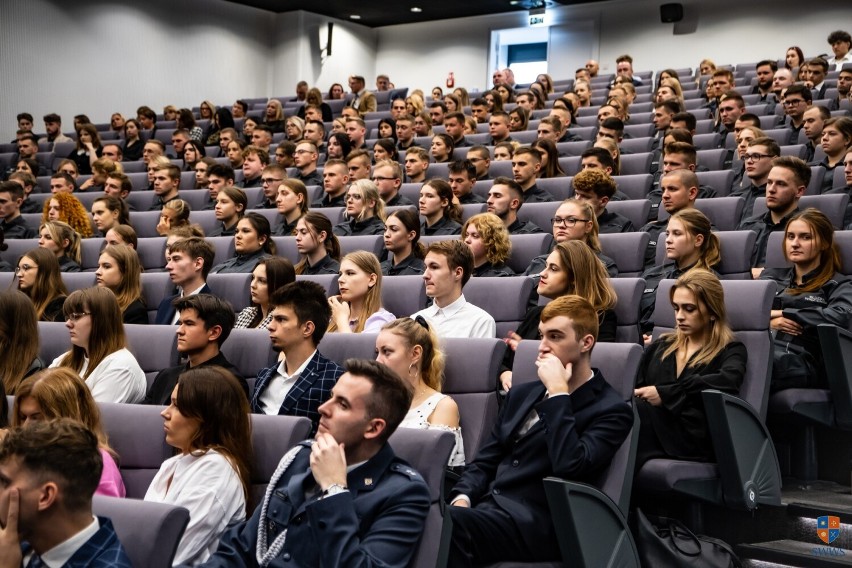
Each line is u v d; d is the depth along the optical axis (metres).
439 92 12.19
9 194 6.48
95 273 4.51
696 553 2.53
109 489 2.29
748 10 13.58
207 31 14.55
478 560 2.34
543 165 5.95
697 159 5.96
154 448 2.45
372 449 2.03
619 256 4.05
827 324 3.10
